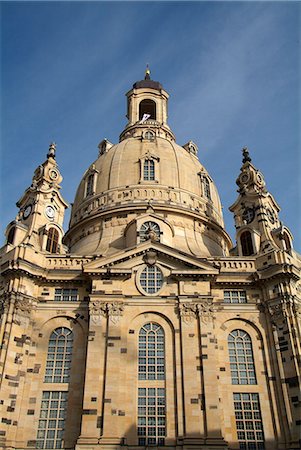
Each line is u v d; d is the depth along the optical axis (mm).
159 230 58500
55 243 60875
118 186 69312
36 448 43000
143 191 67625
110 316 48250
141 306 49656
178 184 69750
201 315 48688
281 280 51344
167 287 50719
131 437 42594
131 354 47031
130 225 60500
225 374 47469
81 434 41781
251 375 47781
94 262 51250
